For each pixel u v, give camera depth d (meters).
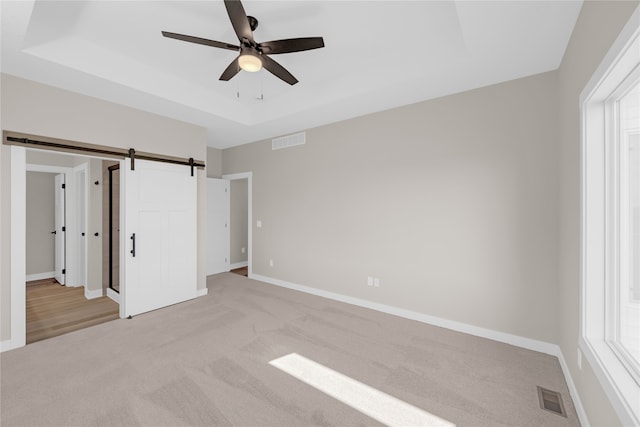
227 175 5.91
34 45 2.38
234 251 6.38
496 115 2.89
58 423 1.75
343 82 3.30
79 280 4.86
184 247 4.05
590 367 1.62
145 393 2.04
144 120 3.66
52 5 2.18
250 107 4.32
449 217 3.17
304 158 4.55
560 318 2.50
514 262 2.80
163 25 2.44
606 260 1.65
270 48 2.18
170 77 3.33
